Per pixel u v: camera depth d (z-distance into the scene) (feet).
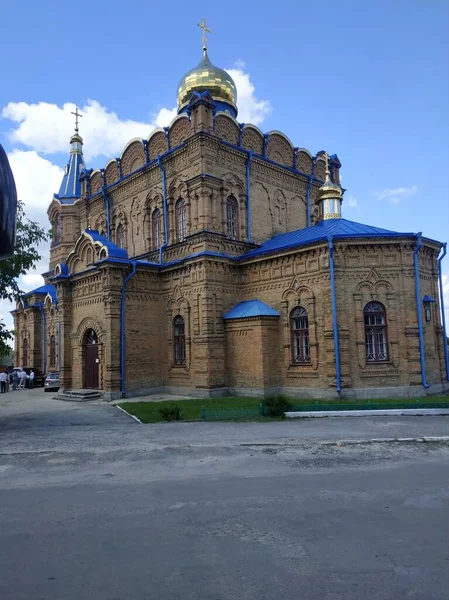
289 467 37.04
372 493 30.40
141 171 106.73
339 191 98.84
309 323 79.71
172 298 94.99
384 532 24.08
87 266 100.94
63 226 144.87
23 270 68.64
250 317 83.97
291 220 109.70
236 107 117.80
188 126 97.30
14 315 167.53
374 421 55.52
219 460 39.32
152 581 19.47
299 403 67.97
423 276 81.30
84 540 23.80
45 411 77.97
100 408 78.38
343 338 75.72
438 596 17.99
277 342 84.48
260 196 103.04
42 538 24.14
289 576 19.72
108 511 27.94
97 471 36.96
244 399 78.23
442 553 21.59
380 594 18.17
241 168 99.30
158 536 24.14
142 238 107.24
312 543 22.91
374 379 75.61
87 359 100.42
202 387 86.38
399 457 39.78
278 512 27.22
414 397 73.46
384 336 77.25
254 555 21.74
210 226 90.33
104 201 119.85
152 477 34.94
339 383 74.49
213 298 87.81
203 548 22.59
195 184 91.71
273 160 107.24
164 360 96.02
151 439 48.37
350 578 19.44
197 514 27.14
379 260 77.77
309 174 116.37
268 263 86.99
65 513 27.78
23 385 139.85
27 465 39.27
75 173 150.92
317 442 45.14
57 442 48.37
